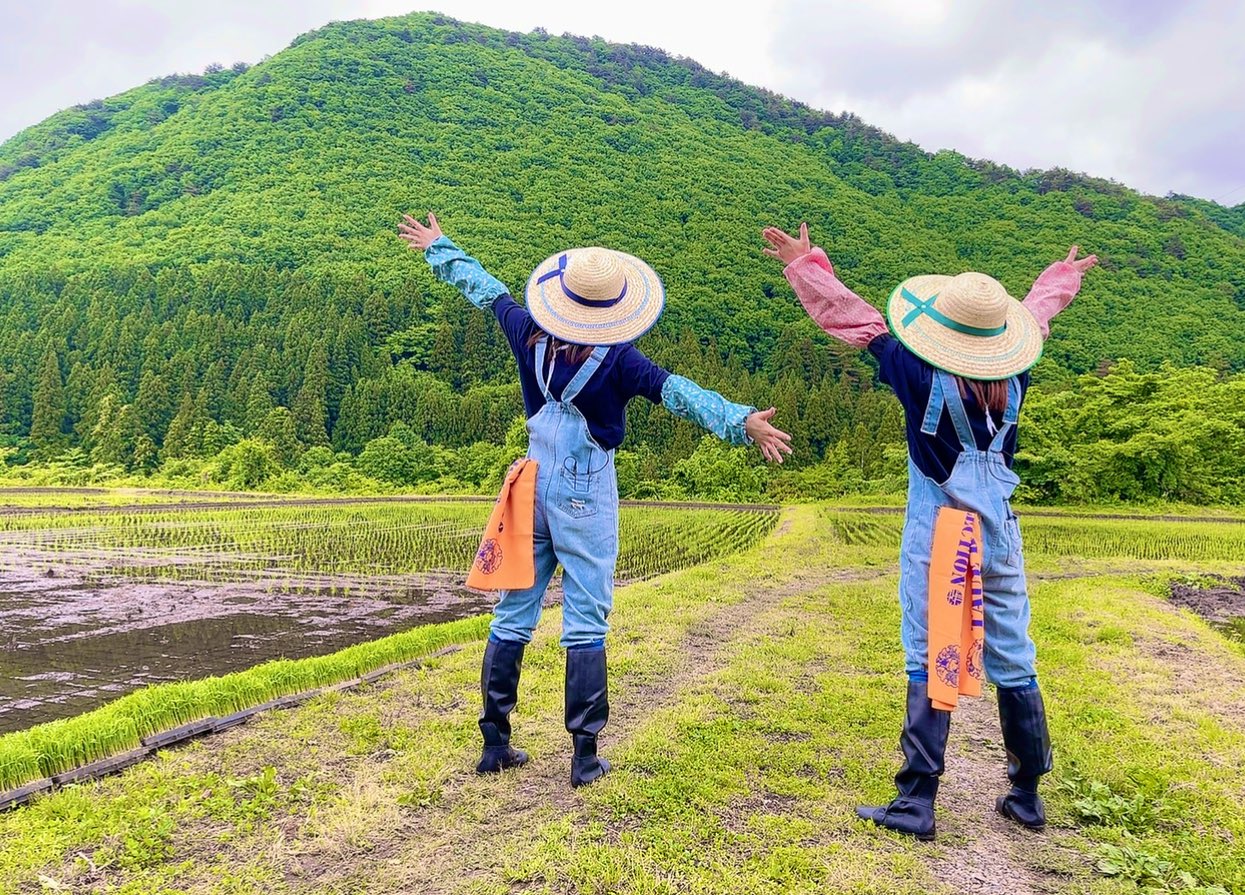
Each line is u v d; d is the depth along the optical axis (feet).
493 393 198.49
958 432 11.33
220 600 33.94
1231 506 114.73
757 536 69.05
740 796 12.16
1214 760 14.42
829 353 228.02
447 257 14.57
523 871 9.68
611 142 415.64
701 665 20.27
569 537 12.44
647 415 177.17
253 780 12.05
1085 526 78.89
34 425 170.91
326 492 134.21
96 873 9.56
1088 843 11.00
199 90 441.68
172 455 161.07
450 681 17.63
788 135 484.74
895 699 17.22
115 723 13.84
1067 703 17.67
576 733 12.30
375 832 10.72
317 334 198.80
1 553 49.78
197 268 246.88
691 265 300.40
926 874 10.00
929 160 438.81
